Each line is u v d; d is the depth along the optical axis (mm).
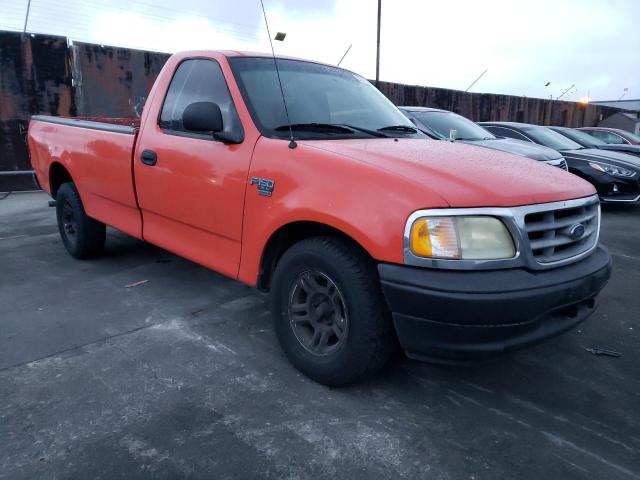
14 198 8562
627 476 2219
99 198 4465
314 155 2748
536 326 2436
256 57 3568
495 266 2346
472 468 2242
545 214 2531
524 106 20500
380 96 4172
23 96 8719
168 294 4195
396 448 2357
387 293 2398
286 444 2359
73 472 2141
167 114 3719
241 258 3148
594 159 8469
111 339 3355
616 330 3740
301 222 2766
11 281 4418
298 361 2928
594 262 2748
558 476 2207
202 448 2314
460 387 2908
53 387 2766
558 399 2812
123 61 9602
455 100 17156
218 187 3178
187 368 3012
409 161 2666
